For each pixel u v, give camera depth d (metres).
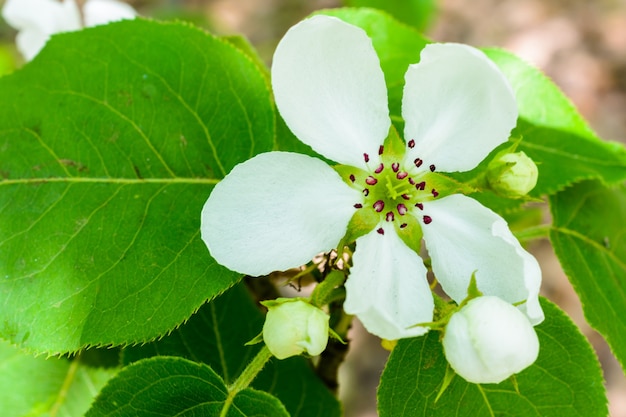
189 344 0.15
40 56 0.14
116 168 0.14
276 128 0.15
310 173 0.13
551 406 0.14
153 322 0.13
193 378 0.13
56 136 0.14
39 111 0.14
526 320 0.12
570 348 0.14
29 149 0.14
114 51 0.14
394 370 0.14
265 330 0.13
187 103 0.14
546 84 0.15
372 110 0.14
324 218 0.13
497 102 0.13
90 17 0.18
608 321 0.15
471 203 0.13
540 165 0.15
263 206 0.13
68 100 0.14
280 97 0.13
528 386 0.14
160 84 0.14
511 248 0.13
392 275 0.13
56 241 0.14
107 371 0.16
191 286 0.14
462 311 0.12
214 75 0.14
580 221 0.15
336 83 0.13
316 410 0.16
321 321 0.13
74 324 0.14
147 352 0.15
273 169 0.13
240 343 0.16
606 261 0.15
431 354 0.14
